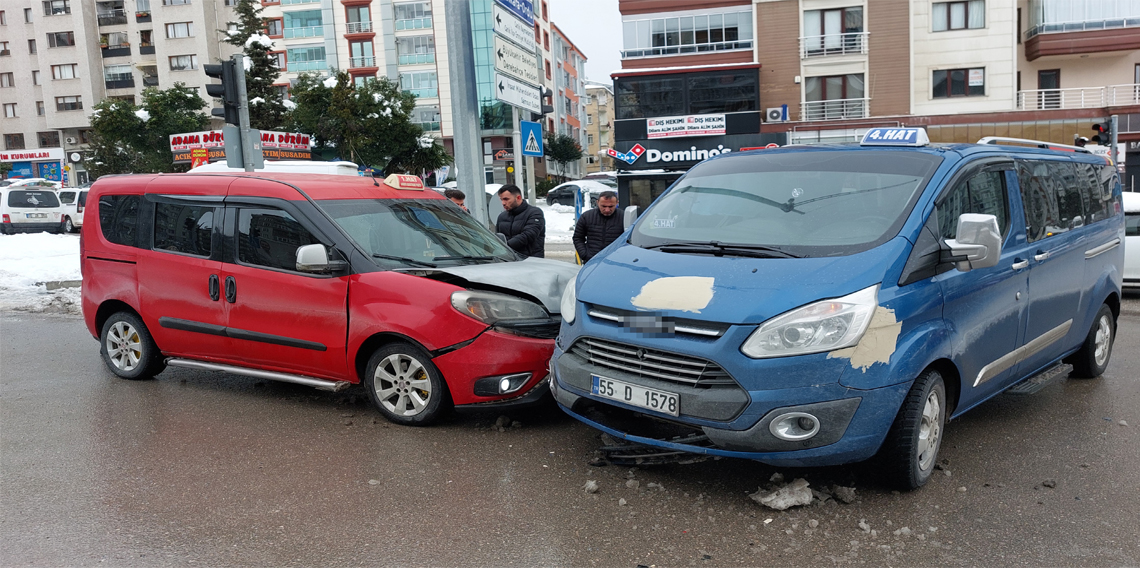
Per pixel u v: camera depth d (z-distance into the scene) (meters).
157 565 3.32
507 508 3.90
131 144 43.25
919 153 4.57
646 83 33.75
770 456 3.66
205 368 5.96
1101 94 33.53
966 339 4.21
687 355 3.75
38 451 4.74
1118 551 3.43
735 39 34.31
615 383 3.96
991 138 5.36
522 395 5.00
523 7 10.86
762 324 3.63
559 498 4.02
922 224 4.08
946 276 4.08
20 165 66.50
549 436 4.97
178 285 5.94
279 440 4.93
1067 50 32.72
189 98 43.66
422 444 4.84
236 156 10.30
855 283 3.73
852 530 3.64
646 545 3.50
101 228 6.46
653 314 3.86
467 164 9.80
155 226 6.14
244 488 4.16
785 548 3.47
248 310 5.60
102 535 3.60
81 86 64.94
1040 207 5.17
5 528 3.68
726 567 3.30
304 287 5.36
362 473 4.37
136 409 5.62
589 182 34.12
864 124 32.94
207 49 63.56
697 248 4.31
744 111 33.09
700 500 3.97
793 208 4.44
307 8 60.41
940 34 33.03
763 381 3.61
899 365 3.70
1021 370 5.03
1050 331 5.24
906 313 3.78
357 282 5.18
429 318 4.94
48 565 3.32
